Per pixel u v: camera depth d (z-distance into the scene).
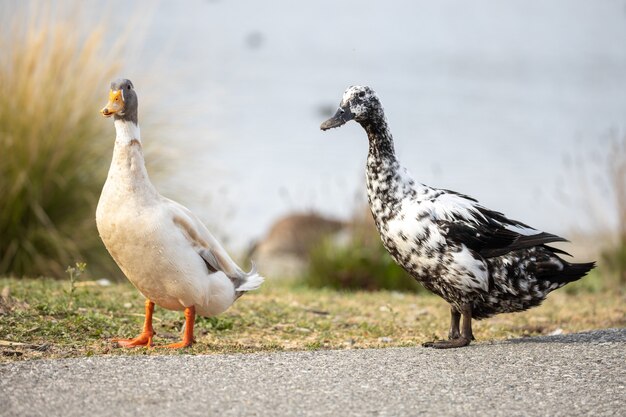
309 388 6.91
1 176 13.91
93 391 6.64
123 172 8.11
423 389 6.97
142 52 18.53
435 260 8.57
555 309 12.28
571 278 8.66
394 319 11.08
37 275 13.64
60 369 7.11
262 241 17.69
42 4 14.62
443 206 8.57
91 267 14.02
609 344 8.51
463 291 8.59
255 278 8.90
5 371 7.01
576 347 8.39
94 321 9.34
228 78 42.12
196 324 9.74
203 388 6.81
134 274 8.31
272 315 10.71
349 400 6.66
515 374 7.43
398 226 8.72
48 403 6.38
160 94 16.11
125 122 8.17
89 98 14.68
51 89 14.31
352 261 14.89
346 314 11.30
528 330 10.75
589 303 12.91
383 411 6.45
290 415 6.31
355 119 8.85
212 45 47.44
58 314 9.52
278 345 9.09
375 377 7.25
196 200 15.71
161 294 8.43
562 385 7.14
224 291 8.53
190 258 8.19
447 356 8.00
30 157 13.93
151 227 8.02
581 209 22.16
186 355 7.75
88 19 15.73
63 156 14.23
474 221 8.47
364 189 16.31
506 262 8.48
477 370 7.53
